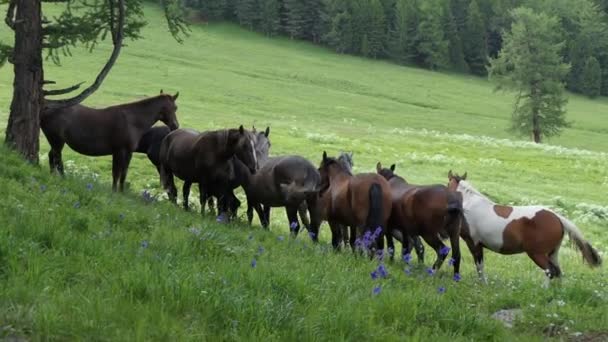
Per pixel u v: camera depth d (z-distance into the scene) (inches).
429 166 1588.3
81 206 439.2
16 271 271.7
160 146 767.7
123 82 2903.5
